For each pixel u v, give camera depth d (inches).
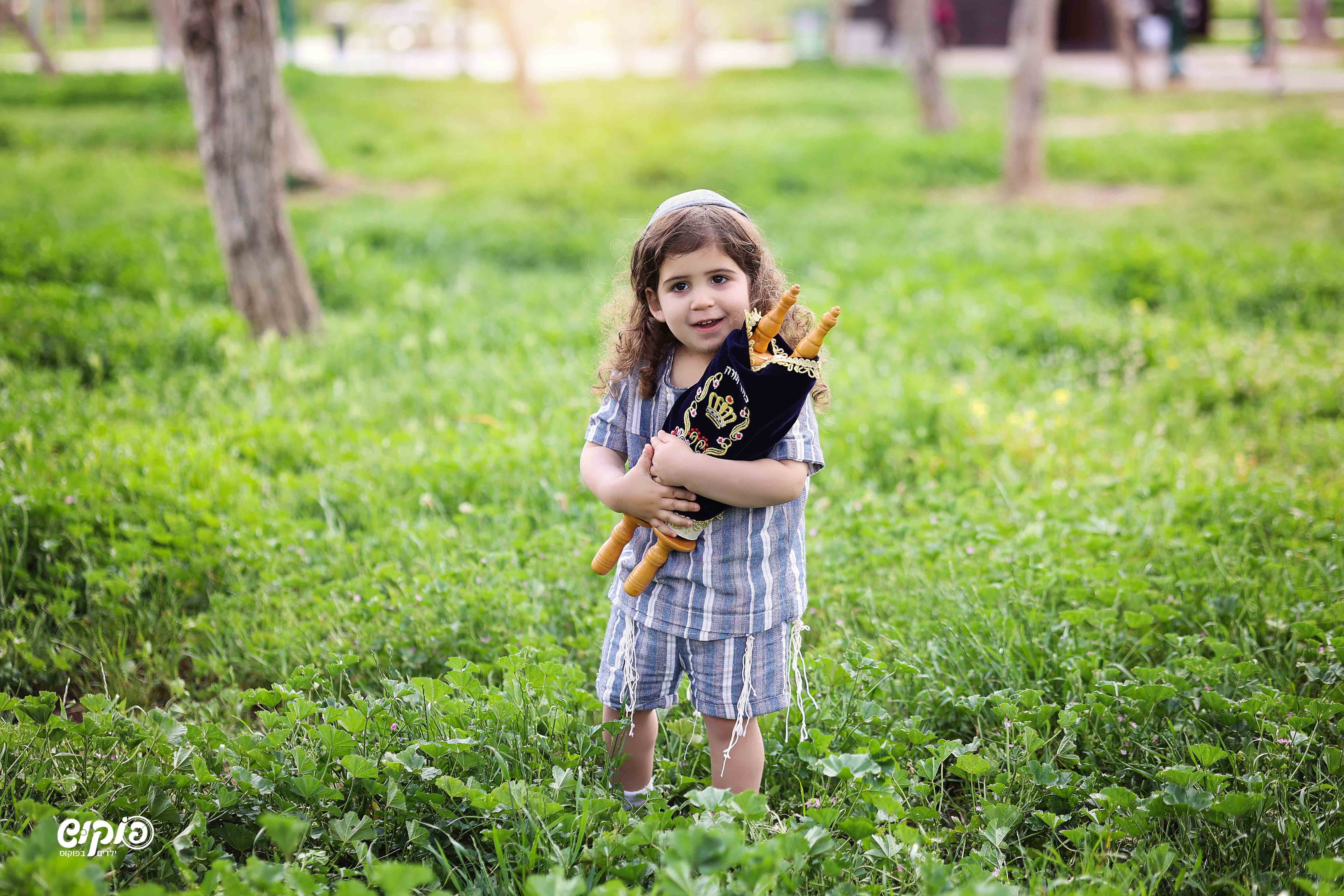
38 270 294.8
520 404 211.3
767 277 97.2
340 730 99.3
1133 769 106.8
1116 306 310.3
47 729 102.2
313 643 133.1
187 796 96.1
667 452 90.4
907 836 88.4
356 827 91.8
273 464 190.4
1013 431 206.5
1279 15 1870.1
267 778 97.0
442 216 429.7
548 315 294.0
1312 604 135.3
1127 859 95.0
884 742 107.0
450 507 175.0
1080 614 125.6
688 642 96.8
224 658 132.4
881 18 1343.5
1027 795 102.4
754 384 87.5
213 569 149.2
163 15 1046.4
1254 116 730.2
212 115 258.5
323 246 361.7
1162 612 129.3
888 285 322.7
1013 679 120.8
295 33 1268.5
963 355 261.7
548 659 118.0
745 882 79.3
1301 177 507.2
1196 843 95.7
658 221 93.5
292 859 89.0
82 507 154.0
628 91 951.6
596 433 100.6
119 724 104.2
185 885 89.1
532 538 160.4
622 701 99.8
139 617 138.9
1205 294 307.0
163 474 168.6
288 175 527.5
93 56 1373.0
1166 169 547.8
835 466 191.2
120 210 418.0
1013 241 398.3
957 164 573.3
